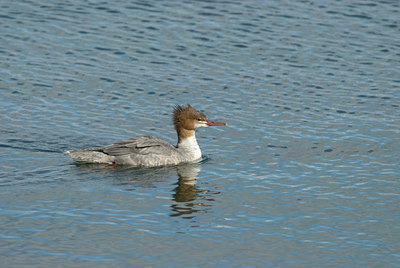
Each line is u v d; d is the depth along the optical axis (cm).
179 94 2295
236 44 2656
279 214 1524
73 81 2355
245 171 1791
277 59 2559
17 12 2844
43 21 2781
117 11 2897
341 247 1376
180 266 1283
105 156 1798
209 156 1908
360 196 1627
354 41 2689
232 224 1466
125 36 2689
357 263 1312
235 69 2483
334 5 2983
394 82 2405
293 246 1376
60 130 2012
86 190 1622
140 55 2559
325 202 1591
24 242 1348
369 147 1945
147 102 2239
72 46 2598
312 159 1867
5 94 2234
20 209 1492
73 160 1817
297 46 2648
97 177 1716
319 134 2039
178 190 1650
